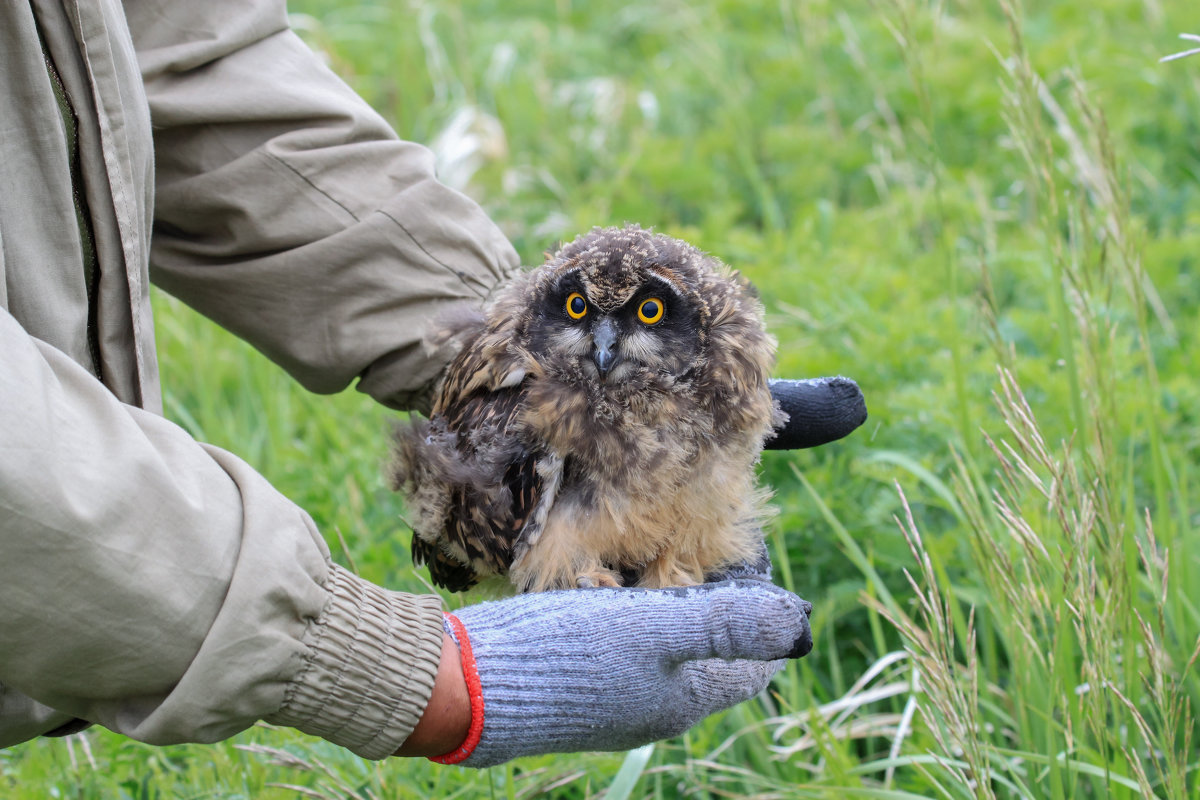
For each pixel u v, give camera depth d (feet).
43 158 4.26
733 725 5.64
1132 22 10.34
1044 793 5.18
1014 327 6.48
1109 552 5.00
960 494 5.18
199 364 6.86
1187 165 8.71
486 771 5.40
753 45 10.94
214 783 5.31
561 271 4.88
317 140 4.90
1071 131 5.69
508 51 11.03
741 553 4.91
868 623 5.93
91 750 5.50
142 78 4.75
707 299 4.86
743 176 9.39
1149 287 6.61
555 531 4.78
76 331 4.33
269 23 4.91
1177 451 5.96
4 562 3.96
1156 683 4.86
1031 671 5.27
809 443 5.06
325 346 4.96
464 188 9.25
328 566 4.25
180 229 4.94
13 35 4.19
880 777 5.67
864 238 7.86
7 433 3.94
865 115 9.49
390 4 11.73
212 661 4.09
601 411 4.76
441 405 4.96
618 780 5.16
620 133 10.16
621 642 4.41
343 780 5.31
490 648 4.34
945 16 10.06
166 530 4.07
